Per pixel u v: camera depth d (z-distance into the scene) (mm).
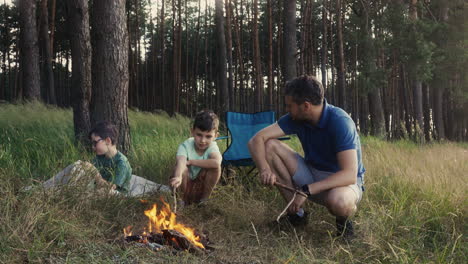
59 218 2756
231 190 4141
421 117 17234
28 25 14352
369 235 2834
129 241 2680
